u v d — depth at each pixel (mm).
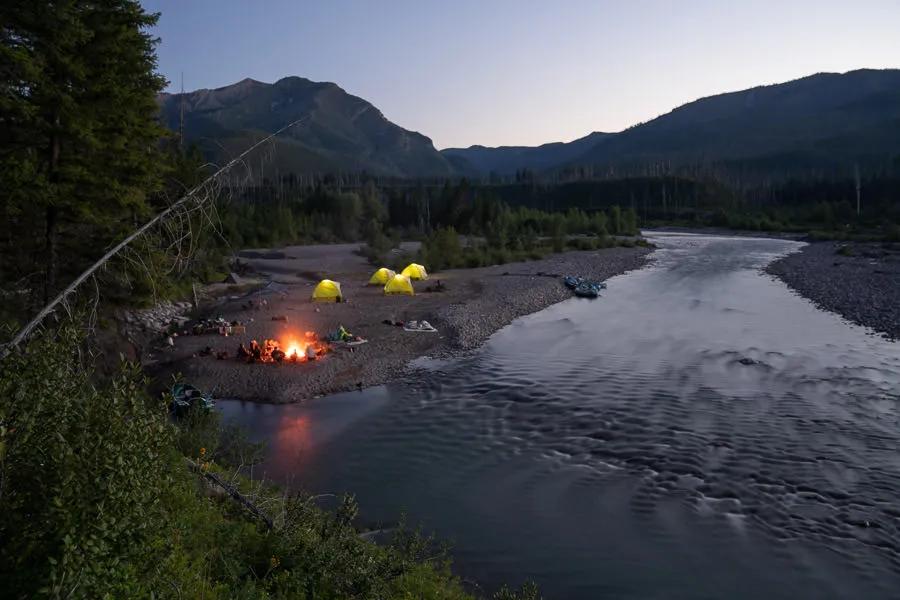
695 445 16719
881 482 14227
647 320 34594
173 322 30328
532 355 27125
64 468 4293
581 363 25609
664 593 10609
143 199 17766
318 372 23922
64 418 4484
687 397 20781
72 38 15945
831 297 39594
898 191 156000
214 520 8562
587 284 45500
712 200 197000
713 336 29969
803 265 58156
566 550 11977
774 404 19797
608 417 19156
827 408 19250
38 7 15039
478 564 11492
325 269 55500
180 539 7230
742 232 122375
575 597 10508
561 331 32125
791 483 14352
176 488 7762
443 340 29375
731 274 54312
